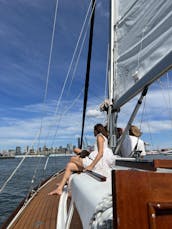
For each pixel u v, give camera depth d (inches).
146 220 44.6
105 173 129.0
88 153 193.0
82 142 282.0
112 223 49.4
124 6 183.0
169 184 45.9
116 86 181.3
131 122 160.1
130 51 169.9
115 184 44.9
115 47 186.5
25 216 142.8
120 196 44.7
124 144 186.2
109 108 187.3
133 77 161.6
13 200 488.7
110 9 197.0
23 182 702.5
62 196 177.6
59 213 143.3
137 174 45.4
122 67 176.6
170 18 136.1
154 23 149.0
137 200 45.0
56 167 1108.5
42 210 153.9
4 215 386.9
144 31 156.6
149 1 153.7
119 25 182.2
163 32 141.6
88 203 66.1
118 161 106.2
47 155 243.8
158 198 45.3
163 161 67.4
